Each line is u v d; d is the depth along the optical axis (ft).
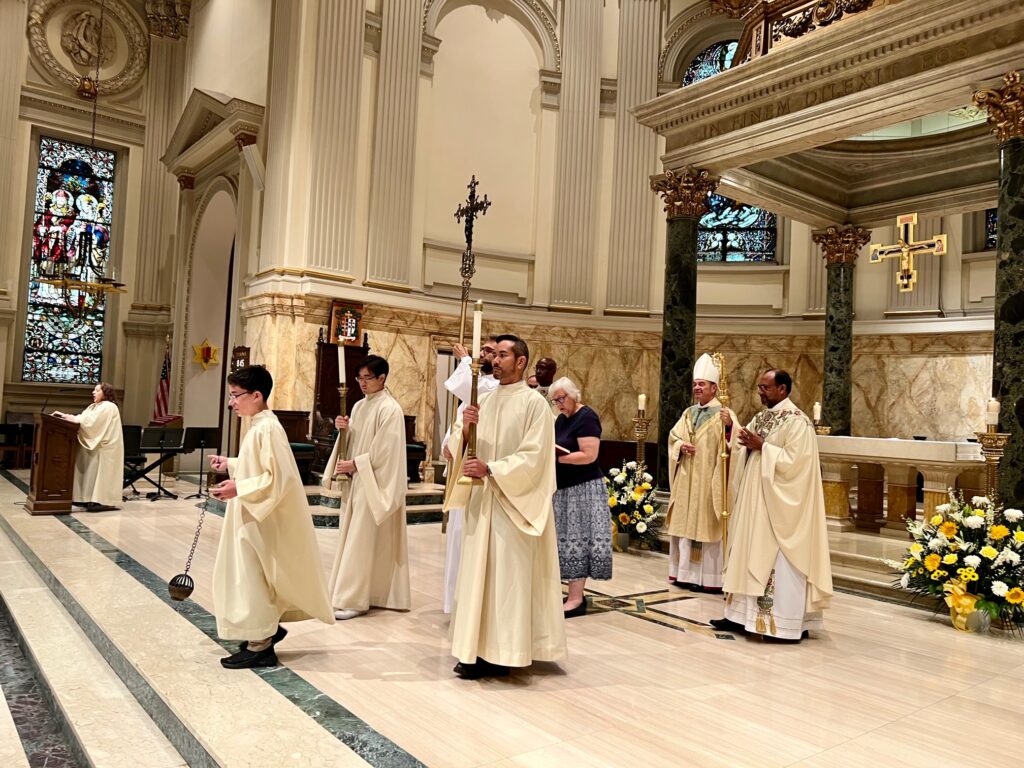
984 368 36.94
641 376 42.96
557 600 13.07
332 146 36.06
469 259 18.19
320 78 35.83
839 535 27.68
